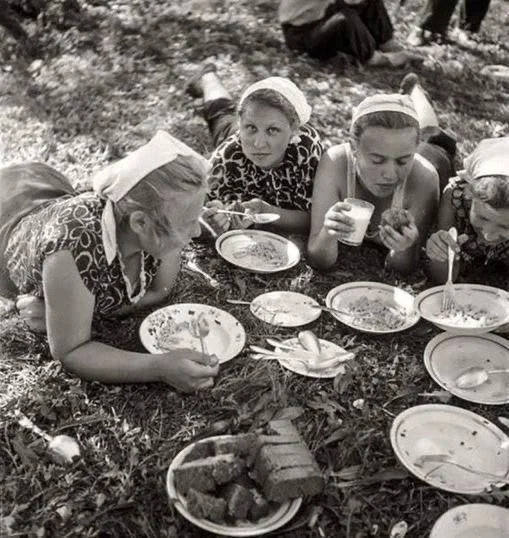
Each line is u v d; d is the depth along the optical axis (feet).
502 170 9.88
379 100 10.52
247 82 18.02
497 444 8.55
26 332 10.07
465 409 9.05
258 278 11.41
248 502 7.48
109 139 15.11
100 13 20.94
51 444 8.30
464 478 8.18
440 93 18.78
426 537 7.67
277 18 21.63
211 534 7.43
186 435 8.64
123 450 8.41
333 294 10.89
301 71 18.93
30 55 18.45
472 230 11.37
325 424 8.91
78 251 8.70
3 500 7.79
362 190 11.56
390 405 9.29
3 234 9.97
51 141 14.75
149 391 9.18
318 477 7.66
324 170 11.65
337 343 10.26
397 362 9.99
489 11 25.02
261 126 11.41
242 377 9.45
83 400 8.98
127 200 8.32
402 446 8.43
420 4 24.54
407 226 10.57
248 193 12.76
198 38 20.16
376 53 19.88
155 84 17.54
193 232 8.61
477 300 10.70
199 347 9.75
